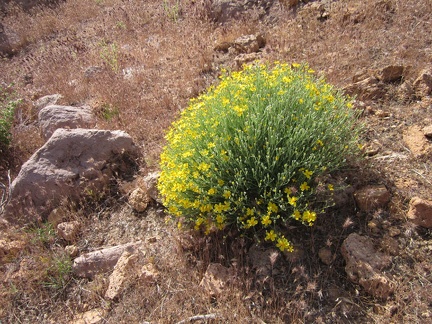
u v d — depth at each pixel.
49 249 1.05
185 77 1.62
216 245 0.89
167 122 1.39
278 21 1.83
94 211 1.14
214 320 0.77
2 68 2.29
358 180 0.93
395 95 1.17
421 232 0.82
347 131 0.97
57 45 2.40
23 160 1.47
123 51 2.00
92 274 0.96
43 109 1.52
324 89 0.99
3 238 1.09
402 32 1.42
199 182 0.88
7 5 3.03
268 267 0.83
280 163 0.88
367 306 0.75
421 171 0.93
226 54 1.72
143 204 1.08
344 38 1.48
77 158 1.20
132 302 0.86
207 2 2.07
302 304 0.76
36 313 0.92
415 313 0.72
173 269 0.90
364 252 0.79
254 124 0.91
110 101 1.57
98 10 2.71
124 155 1.25
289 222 0.87
